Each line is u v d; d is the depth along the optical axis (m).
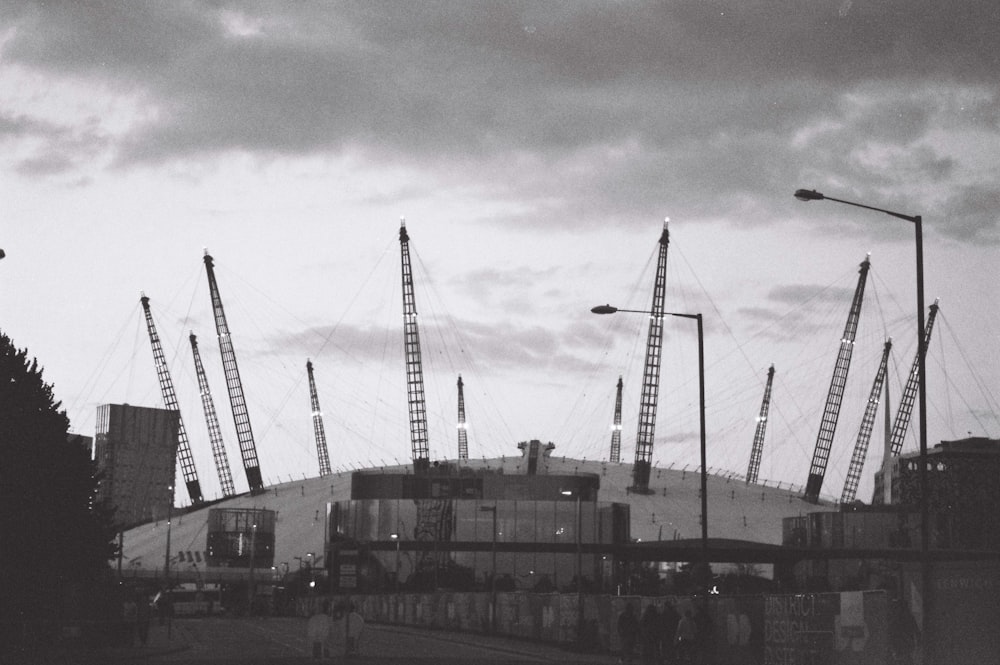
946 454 156.75
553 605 67.44
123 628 61.97
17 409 65.31
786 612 36.69
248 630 96.44
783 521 172.12
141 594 66.75
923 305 31.19
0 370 66.00
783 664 36.84
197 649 62.81
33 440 65.12
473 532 155.00
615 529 154.12
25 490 63.84
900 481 166.50
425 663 49.41
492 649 63.59
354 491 161.88
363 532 157.25
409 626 111.44
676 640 41.91
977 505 154.38
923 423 29.98
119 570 103.12
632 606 48.75
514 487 157.75
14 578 60.44
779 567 150.00
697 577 124.25
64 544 67.12
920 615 27.73
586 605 60.94
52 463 66.56
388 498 158.25
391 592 153.38
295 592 180.88
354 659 52.59
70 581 65.81
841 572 143.25
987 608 25.00
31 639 55.88
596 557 153.38
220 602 183.25
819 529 158.62
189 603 167.25
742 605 40.91
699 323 49.12
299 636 82.69
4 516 62.75
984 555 142.12
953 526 153.50
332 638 53.22
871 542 153.25
